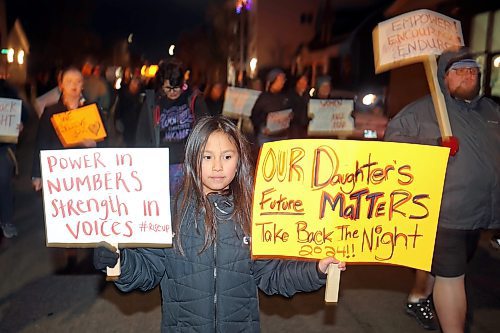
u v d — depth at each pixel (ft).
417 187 8.62
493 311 15.51
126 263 8.00
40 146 17.75
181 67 16.87
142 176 8.09
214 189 8.17
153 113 16.85
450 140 10.87
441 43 12.16
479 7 33.86
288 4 87.35
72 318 14.82
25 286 16.99
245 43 101.91
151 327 14.35
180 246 8.00
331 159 8.47
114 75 34.71
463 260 11.42
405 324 14.73
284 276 8.20
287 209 8.43
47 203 8.25
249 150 8.38
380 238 8.61
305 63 70.28
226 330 8.00
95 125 17.69
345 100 27.14
